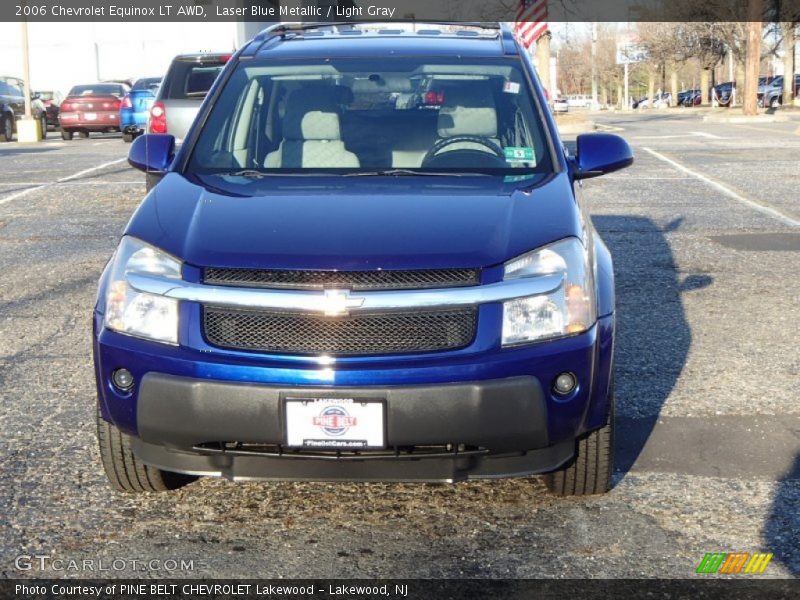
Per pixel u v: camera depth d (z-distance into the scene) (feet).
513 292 11.43
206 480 13.80
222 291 11.43
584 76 323.78
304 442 11.22
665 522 12.46
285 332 11.37
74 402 16.94
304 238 11.84
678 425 15.87
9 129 88.94
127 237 12.37
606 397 12.02
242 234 11.99
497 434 11.25
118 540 12.05
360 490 13.48
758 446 14.97
